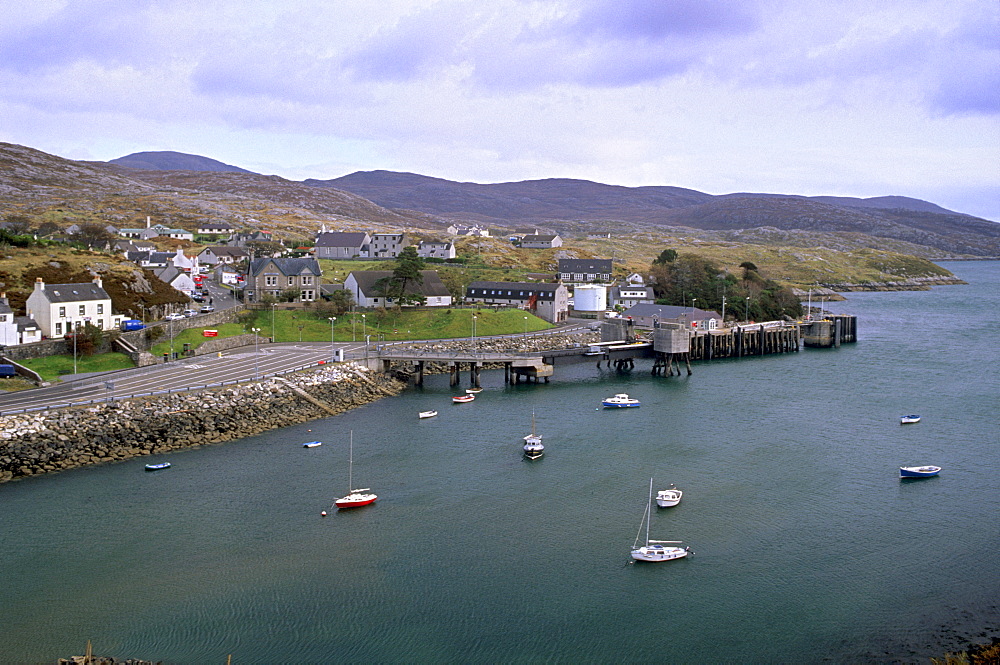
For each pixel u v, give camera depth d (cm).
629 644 5541
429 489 8300
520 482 8538
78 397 9662
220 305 16800
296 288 17100
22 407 9088
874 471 8975
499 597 6150
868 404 12169
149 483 8219
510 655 5394
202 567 6519
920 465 9144
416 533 7238
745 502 8031
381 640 5547
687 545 7050
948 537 7231
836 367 15688
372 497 7906
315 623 5750
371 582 6341
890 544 7088
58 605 5897
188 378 11100
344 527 7331
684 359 16362
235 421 10094
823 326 18550
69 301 12288
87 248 18488
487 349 15200
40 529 7081
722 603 6094
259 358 13000
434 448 9675
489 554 6856
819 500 8094
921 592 6241
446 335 16312
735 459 9381
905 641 5562
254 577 6375
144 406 9625
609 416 11375
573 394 12912
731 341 17575
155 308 14675
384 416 11200
